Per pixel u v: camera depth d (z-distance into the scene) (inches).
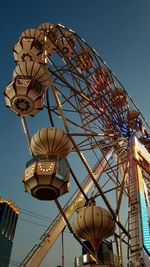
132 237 625.0
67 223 615.5
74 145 650.8
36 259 636.1
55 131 606.2
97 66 1025.5
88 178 812.0
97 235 535.2
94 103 912.3
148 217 660.7
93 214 537.6
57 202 611.8
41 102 711.7
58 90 873.5
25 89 681.0
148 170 828.0
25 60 831.1
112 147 917.8
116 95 987.9
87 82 930.7
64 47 999.0
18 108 705.6
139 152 836.6
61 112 691.4
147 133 1075.9
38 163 568.4
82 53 1049.5
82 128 864.9
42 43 882.1
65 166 588.7
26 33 887.1
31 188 561.6
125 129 959.6
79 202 756.0
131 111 1064.8
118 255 610.9
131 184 729.0
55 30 957.8
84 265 516.1
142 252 586.2
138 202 676.1
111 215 573.6
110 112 943.7
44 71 737.6
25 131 722.8
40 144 599.8
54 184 554.3
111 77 1000.9
